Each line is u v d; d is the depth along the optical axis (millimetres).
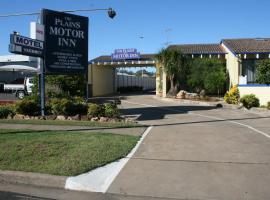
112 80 44969
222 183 8250
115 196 7637
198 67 31375
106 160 9633
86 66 19500
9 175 8484
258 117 19859
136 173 8914
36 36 17391
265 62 25641
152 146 11664
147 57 38844
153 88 60844
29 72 46594
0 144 10891
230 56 32500
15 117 17484
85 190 7969
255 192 7730
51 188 8125
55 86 21656
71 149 10516
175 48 34469
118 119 16859
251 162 9867
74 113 17594
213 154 10703
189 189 7926
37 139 11617
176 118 19109
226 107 25172
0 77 49844
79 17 19156
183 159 10133
